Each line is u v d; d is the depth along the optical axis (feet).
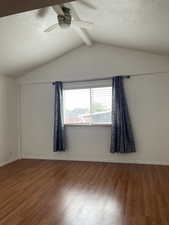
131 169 11.73
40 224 6.25
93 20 9.30
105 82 13.41
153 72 12.34
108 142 13.41
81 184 9.60
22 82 15.28
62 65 14.28
